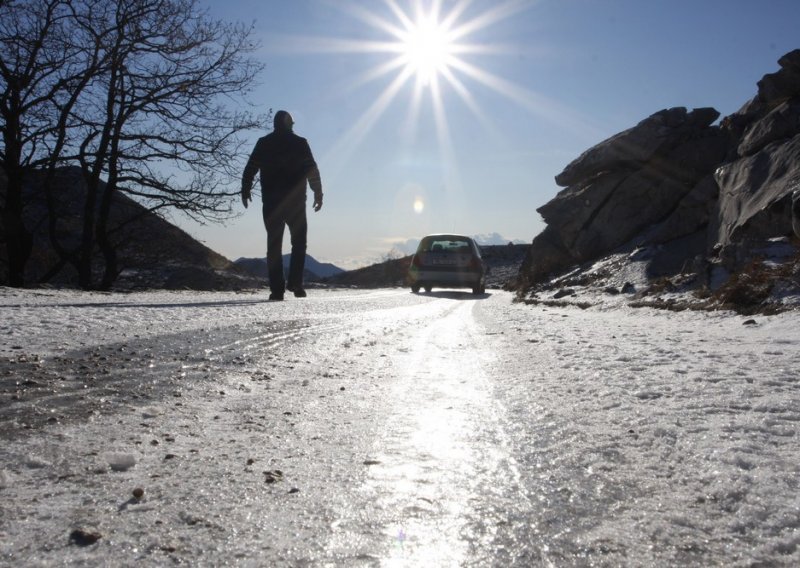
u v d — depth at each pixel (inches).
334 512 68.8
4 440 92.7
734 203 376.2
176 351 177.8
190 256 875.4
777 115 386.0
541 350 199.9
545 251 600.1
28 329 203.0
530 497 73.9
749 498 71.7
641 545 61.6
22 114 590.6
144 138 628.7
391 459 88.2
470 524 66.1
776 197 327.6
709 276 336.8
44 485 75.7
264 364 166.7
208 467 84.0
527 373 159.0
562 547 61.1
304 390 137.4
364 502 71.8
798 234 292.8
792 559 58.6
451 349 206.7
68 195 680.4
